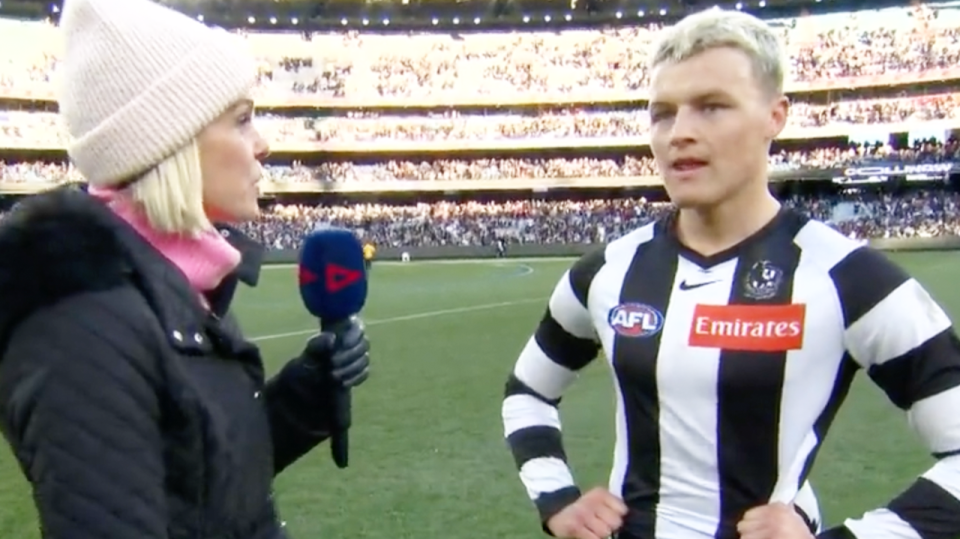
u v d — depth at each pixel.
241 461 1.97
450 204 58.31
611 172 56.03
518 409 2.91
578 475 7.71
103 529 1.60
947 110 49.94
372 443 8.83
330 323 2.50
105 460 1.62
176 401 1.78
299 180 56.88
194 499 1.84
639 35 58.25
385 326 19.12
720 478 2.41
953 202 48.91
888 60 51.25
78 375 1.63
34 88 51.25
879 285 2.32
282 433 2.48
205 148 1.98
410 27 59.81
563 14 58.72
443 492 7.23
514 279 33.03
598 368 12.74
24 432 1.65
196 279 1.96
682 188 2.42
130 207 1.93
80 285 1.67
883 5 53.06
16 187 49.28
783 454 2.38
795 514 2.24
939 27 51.12
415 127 58.09
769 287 2.40
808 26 54.22
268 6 57.06
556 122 57.62
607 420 9.70
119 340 1.68
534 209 56.53
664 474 2.49
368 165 58.16
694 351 2.42
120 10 1.90
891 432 8.85
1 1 50.88
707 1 55.84
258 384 2.08
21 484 7.72
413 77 58.34
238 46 2.05
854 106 52.25
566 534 2.57
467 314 21.23
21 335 1.67
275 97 57.28
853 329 2.34
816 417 2.39
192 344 1.84
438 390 11.56
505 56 58.94
